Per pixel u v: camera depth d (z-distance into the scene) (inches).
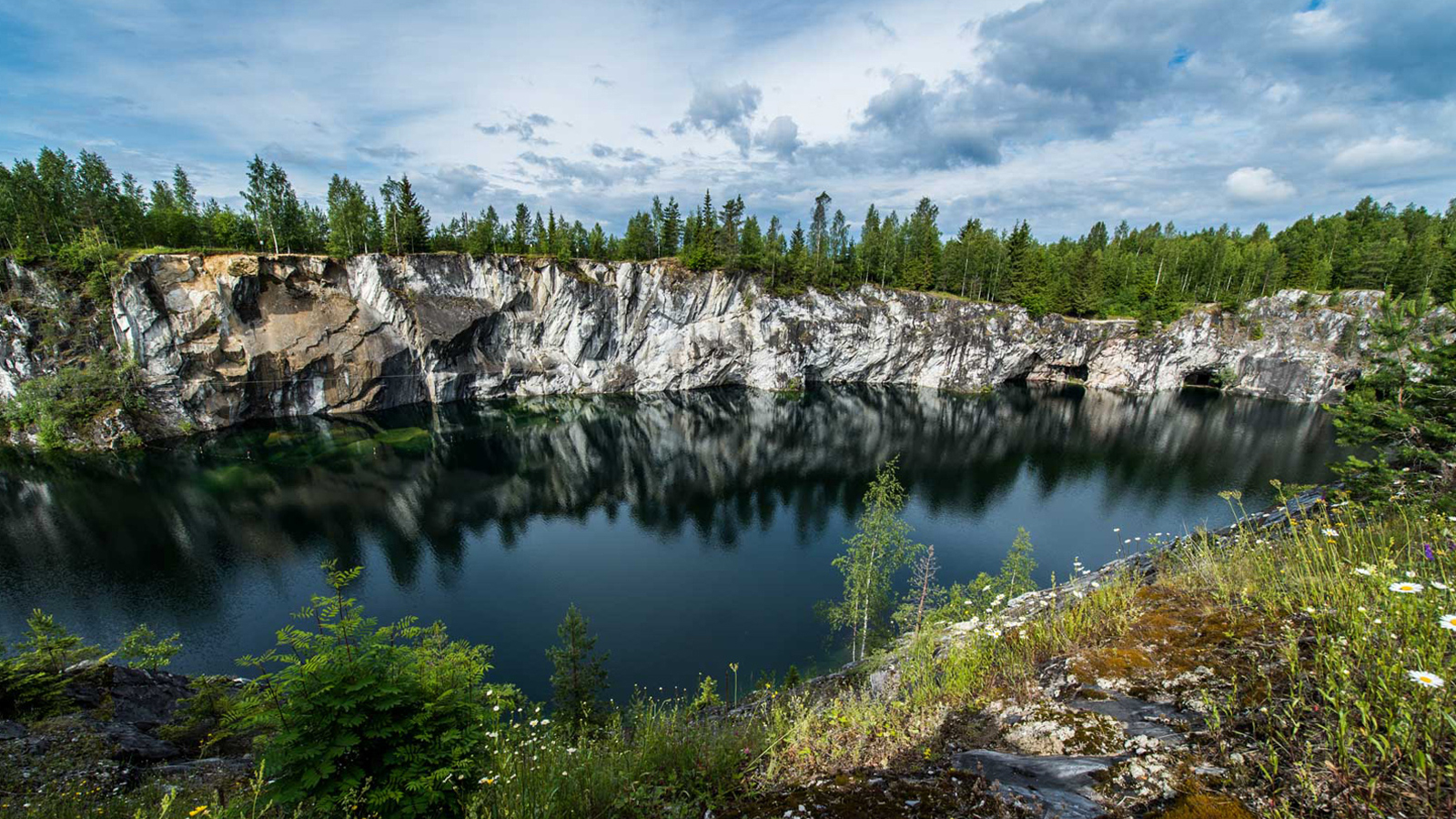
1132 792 101.3
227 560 1352.1
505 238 3543.3
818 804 123.0
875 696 227.6
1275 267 3435.0
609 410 3021.7
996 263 3661.4
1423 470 405.4
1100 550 1429.6
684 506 1774.1
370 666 238.1
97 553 1355.8
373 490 1827.0
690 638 1106.1
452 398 3129.9
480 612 1192.2
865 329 3580.2
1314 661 119.3
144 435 2236.7
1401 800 80.6
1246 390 3405.5
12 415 2167.8
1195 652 144.0
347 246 2871.6
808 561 1429.6
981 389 3521.2
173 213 2795.3
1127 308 3614.7
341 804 205.0
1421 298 465.1
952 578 1295.5
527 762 200.1
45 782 340.5
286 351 2586.1
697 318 3528.5
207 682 527.5
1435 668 94.5
